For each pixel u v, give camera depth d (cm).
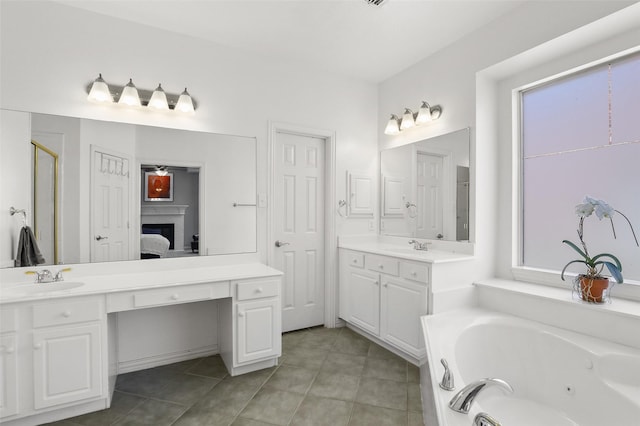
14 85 212
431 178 300
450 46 282
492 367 212
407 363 257
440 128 292
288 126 312
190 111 261
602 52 207
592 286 193
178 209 263
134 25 247
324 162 346
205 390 218
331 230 338
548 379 189
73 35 228
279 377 235
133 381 231
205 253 272
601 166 217
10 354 172
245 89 291
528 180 260
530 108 258
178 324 264
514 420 173
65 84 226
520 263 265
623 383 159
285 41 277
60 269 223
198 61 270
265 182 299
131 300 201
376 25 253
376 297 288
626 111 205
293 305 328
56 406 181
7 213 211
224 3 226
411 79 323
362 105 356
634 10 176
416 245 297
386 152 354
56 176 224
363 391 217
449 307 242
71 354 185
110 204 239
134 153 248
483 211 265
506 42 236
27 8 215
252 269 261
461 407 126
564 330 198
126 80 244
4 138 210
